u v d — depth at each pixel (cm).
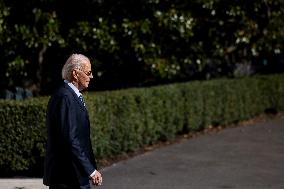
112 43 1493
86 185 577
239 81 1791
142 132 1327
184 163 1161
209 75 1886
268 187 969
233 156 1234
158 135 1411
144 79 1686
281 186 976
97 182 577
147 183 994
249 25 1691
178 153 1268
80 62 592
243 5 1678
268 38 1766
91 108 1097
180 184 988
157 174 1062
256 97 1895
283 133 1564
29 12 1462
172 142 1441
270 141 1432
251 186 975
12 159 1041
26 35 1434
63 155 579
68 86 589
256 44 1764
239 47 1780
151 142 1387
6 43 1452
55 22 1461
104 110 1161
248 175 1056
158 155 1245
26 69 1527
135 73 1653
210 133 1578
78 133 576
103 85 1678
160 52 1552
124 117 1239
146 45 1538
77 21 1522
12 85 1530
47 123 588
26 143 1038
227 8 1650
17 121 1036
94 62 1550
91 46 1510
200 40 1678
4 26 1423
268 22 1756
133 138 1280
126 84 1672
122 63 1579
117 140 1222
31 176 1041
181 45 1628
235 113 1766
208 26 1670
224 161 1180
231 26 1694
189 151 1293
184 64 1675
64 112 573
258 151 1295
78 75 592
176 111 1482
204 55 1692
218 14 1662
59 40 1471
